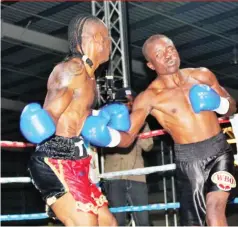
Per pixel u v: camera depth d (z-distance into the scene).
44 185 2.41
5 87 13.34
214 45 10.69
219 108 2.77
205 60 11.66
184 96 2.90
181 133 2.87
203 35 10.14
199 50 10.99
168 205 3.34
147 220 4.02
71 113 2.45
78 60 2.45
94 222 2.38
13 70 11.91
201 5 8.73
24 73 12.19
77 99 2.44
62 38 10.09
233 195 2.77
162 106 2.92
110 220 2.56
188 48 10.88
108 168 4.07
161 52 2.84
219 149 2.79
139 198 3.99
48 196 2.40
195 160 2.80
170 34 10.08
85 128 2.54
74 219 2.36
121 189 3.98
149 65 2.95
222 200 2.69
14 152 15.84
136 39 10.25
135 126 2.92
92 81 2.53
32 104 2.32
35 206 12.11
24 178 3.23
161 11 8.95
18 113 15.51
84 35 2.53
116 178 3.99
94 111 2.72
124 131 2.85
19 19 9.23
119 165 4.02
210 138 2.81
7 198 12.70
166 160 10.55
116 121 2.82
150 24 9.52
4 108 14.21
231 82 13.23
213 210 2.66
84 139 2.58
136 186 4.00
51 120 2.28
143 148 4.09
